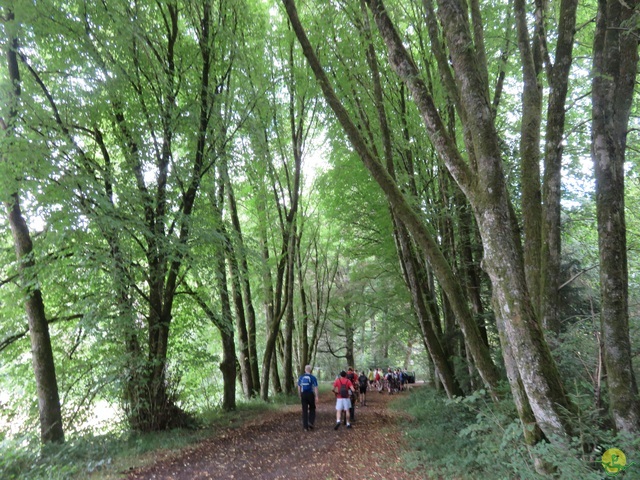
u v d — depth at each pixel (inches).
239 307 641.6
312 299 1029.2
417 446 284.8
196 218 379.9
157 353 371.6
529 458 178.7
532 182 212.7
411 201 360.8
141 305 383.6
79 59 320.5
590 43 324.8
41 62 359.6
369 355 1343.5
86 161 328.2
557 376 158.9
